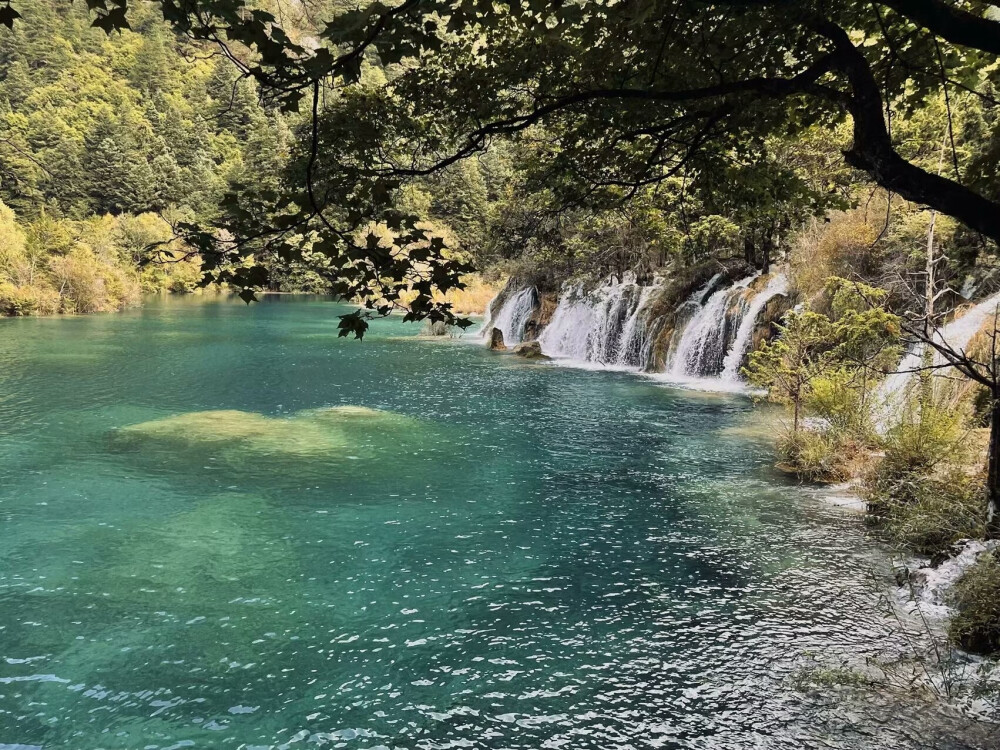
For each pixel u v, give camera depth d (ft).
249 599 27.02
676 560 30.81
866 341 46.91
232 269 13.08
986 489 30.37
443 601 26.99
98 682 21.43
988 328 41.14
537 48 20.44
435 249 13.75
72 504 37.63
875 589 27.58
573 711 20.16
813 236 70.59
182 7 11.25
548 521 35.81
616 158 24.75
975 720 19.31
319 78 12.16
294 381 82.23
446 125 23.62
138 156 304.71
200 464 45.55
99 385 77.77
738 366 75.82
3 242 191.93
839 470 42.19
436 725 19.54
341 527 34.81
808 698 20.57
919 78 20.45
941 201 14.74
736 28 18.92
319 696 20.84
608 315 100.94
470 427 57.62
